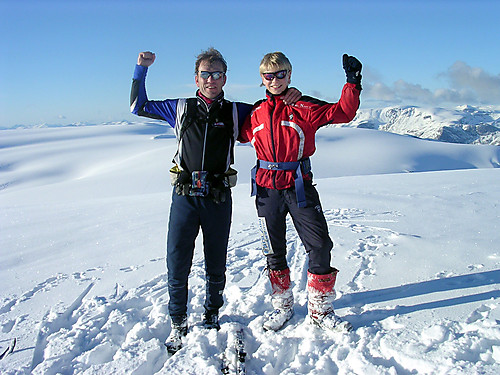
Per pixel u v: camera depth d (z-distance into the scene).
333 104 2.46
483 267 3.24
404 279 3.15
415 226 4.83
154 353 2.35
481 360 1.99
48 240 5.38
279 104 2.50
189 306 2.96
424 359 2.02
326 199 7.36
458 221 4.93
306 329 2.47
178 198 2.55
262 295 3.09
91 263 4.24
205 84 2.50
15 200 20.95
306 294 3.07
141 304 3.12
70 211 7.96
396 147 74.12
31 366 2.32
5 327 2.84
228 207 2.59
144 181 33.06
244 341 2.38
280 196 2.56
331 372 2.08
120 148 86.56
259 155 2.61
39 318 2.96
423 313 2.55
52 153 82.19
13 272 4.15
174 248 2.54
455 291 2.83
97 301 3.16
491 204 5.88
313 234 2.51
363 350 2.19
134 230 5.62
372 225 5.06
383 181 9.91
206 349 2.33
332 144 74.12
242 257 4.16
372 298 2.90
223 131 2.54
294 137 2.47
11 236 5.79
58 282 3.72
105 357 2.39
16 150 92.81
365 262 3.63
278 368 2.18
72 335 2.62
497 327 2.19
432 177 10.24
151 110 2.62
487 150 80.31
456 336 2.20
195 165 2.54
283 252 2.67
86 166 67.69
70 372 2.25
